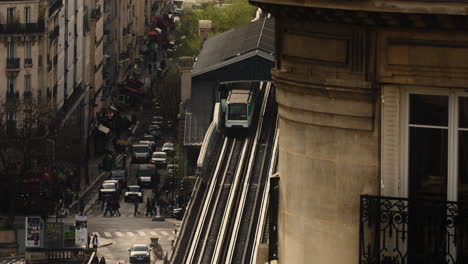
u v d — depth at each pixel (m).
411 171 28.27
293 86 29.53
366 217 28.44
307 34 29.14
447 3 26.52
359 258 28.45
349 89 28.45
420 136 28.19
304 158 29.67
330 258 29.30
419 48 27.61
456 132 27.89
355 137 28.70
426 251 28.11
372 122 28.45
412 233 28.19
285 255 30.52
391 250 28.36
